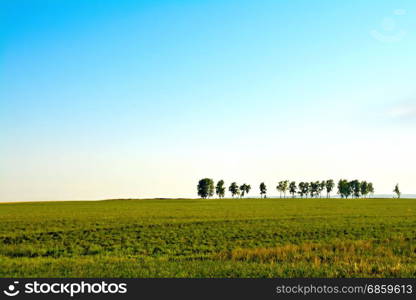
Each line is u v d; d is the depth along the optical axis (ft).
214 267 47.01
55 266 49.44
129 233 104.68
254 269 45.19
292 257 54.39
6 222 140.36
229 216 164.25
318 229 110.11
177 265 49.52
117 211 211.41
